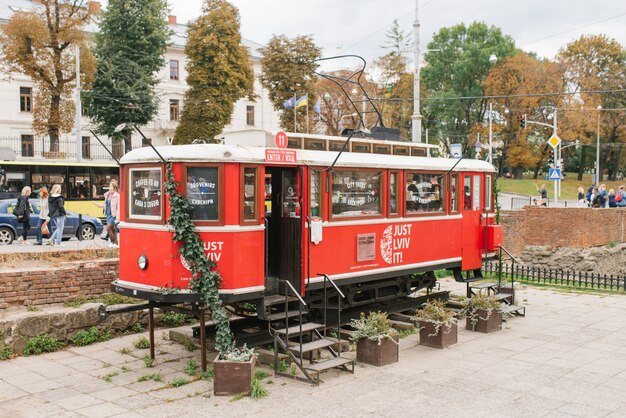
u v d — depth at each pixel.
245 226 9.59
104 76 43.56
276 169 10.91
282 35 51.47
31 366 9.79
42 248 16.72
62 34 40.72
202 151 9.39
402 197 12.71
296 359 9.31
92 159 49.00
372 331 10.17
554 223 25.11
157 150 9.59
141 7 45.81
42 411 7.85
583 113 63.44
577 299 16.36
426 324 11.41
